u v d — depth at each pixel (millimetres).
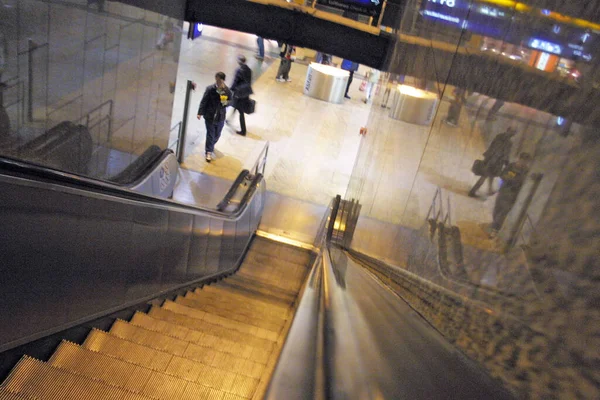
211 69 14477
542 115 1118
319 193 10375
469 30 2518
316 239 9219
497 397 748
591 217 750
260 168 10641
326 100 14289
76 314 3338
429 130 2992
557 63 1117
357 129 13133
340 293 1709
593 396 597
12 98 5145
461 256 1392
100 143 6883
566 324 708
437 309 1434
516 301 900
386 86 7246
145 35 7430
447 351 1042
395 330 1230
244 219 7723
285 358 986
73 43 5805
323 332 1173
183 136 9969
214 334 4160
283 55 14742
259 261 8352
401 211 3102
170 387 2818
